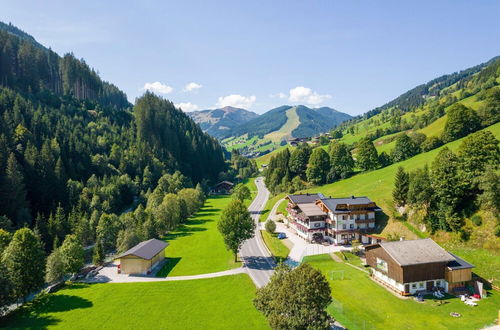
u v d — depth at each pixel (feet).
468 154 304.71
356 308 200.54
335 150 540.52
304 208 364.99
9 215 379.76
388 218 335.88
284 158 650.43
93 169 572.92
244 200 618.03
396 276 220.02
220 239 379.96
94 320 202.39
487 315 185.88
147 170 632.38
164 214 415.64
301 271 156.87
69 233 376.27
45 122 598.75
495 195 254.88
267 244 352.08
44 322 199.82
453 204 274.16
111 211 473.26
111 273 282.56
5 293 200.03
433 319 184.75
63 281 262.67
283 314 153.48
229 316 204.95
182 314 209.05
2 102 581.12
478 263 237.45
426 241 238.07
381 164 523.70
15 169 400.06
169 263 306.76
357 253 299.17
